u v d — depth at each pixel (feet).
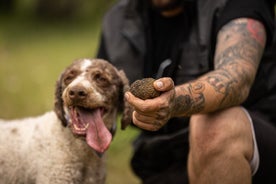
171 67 11.80
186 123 11.81
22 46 40.70
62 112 10.69
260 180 10.57
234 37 10.33
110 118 10.82
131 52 12.40
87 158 10.96
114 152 17.61
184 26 12.02
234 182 9.48
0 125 11.71
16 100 24.31
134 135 18.15
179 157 12.03
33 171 10.98
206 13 11.41
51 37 44.45
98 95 10.16
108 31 12.80
